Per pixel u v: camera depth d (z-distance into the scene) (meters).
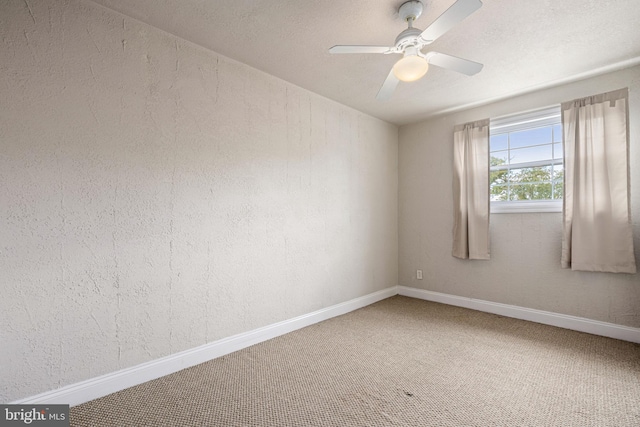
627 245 2.41
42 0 1.56
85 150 1.68
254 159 2.48
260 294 2.50
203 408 1.60
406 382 1.85
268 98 2.58
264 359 2.16
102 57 1.74
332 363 2.10
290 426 1.46
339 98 3.11
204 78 2.18
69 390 1.61
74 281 1.64
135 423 1.48
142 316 1.87
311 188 2.94
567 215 2.68
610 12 1.79
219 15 1.83
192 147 2.11
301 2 1.71
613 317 2.52
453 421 1.50
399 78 1.70
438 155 3.66
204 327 2.15
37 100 1.54
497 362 2.10
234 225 2.34
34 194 1.53
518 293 3.05
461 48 2.19
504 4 1.73
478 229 3.24
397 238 4.02
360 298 3.46
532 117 2.97
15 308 1.48
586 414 1.54
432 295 3.69
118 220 1.79
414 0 1.67
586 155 2.59
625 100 2.43
